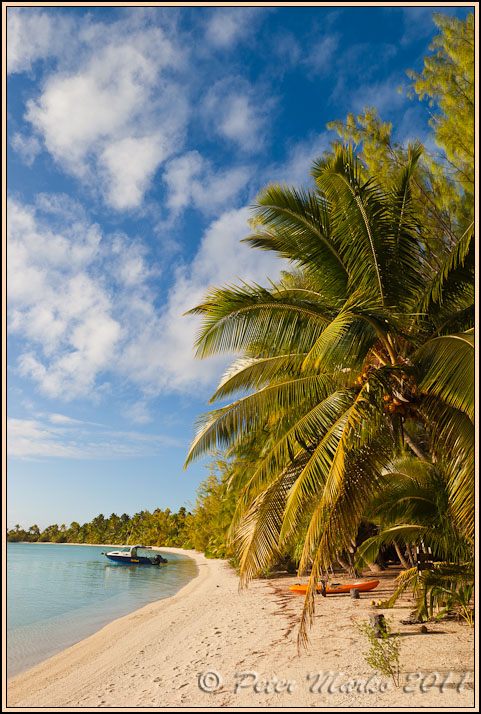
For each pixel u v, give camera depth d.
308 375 10.39
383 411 8.38
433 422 8.18
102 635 15.21
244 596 20.80
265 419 10.31
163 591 29.02
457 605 10.39
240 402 10.14
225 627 13.45
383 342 9.12
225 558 50.88
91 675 9.84
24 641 15.06
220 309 9.09
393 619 10.98
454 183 11.32
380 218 8.46
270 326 9.62
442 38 10.59
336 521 7.72
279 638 10.91
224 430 10.08
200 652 10.52
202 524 56.06
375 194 8.41
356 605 14.45
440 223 11.65
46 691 8.86
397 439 9.36
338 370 9.74
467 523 6.89
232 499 31.16
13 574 43.69
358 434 8.30
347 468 8.23
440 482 10.11
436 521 10.59
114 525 155.50
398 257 8.84
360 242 8.44
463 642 8.43
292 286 11.91
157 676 8.93
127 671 9.73
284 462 9.69
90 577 40.53
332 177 8.04
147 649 11.83
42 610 22.02
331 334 6.75
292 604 16.83
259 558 9.18
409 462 11.07
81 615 20.38
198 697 7.19
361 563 15.37
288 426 10.61
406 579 11.75
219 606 18.39
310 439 9.23
